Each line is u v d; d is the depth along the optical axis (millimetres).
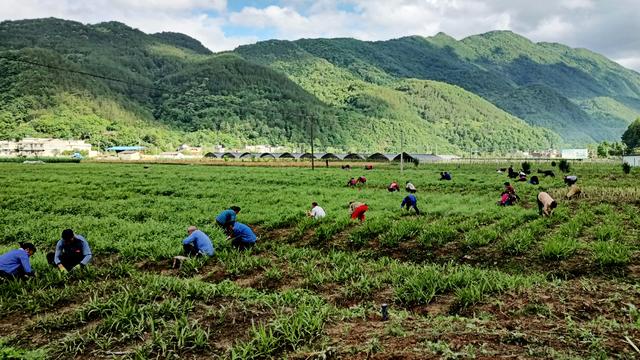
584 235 17641
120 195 34812
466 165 96312
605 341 7371
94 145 198750
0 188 39219
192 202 29594
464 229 19109
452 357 6727
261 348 7523
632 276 12250
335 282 12273
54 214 25953
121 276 13211
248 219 23000
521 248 15352
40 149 173500
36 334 8859
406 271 12523
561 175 57500
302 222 21312
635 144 180375
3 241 19281
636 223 19234
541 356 6797
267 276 12914
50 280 12383
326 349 7281
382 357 6953
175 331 8141
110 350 7938
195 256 15234
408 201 24781
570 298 9898
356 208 22234
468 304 9883
